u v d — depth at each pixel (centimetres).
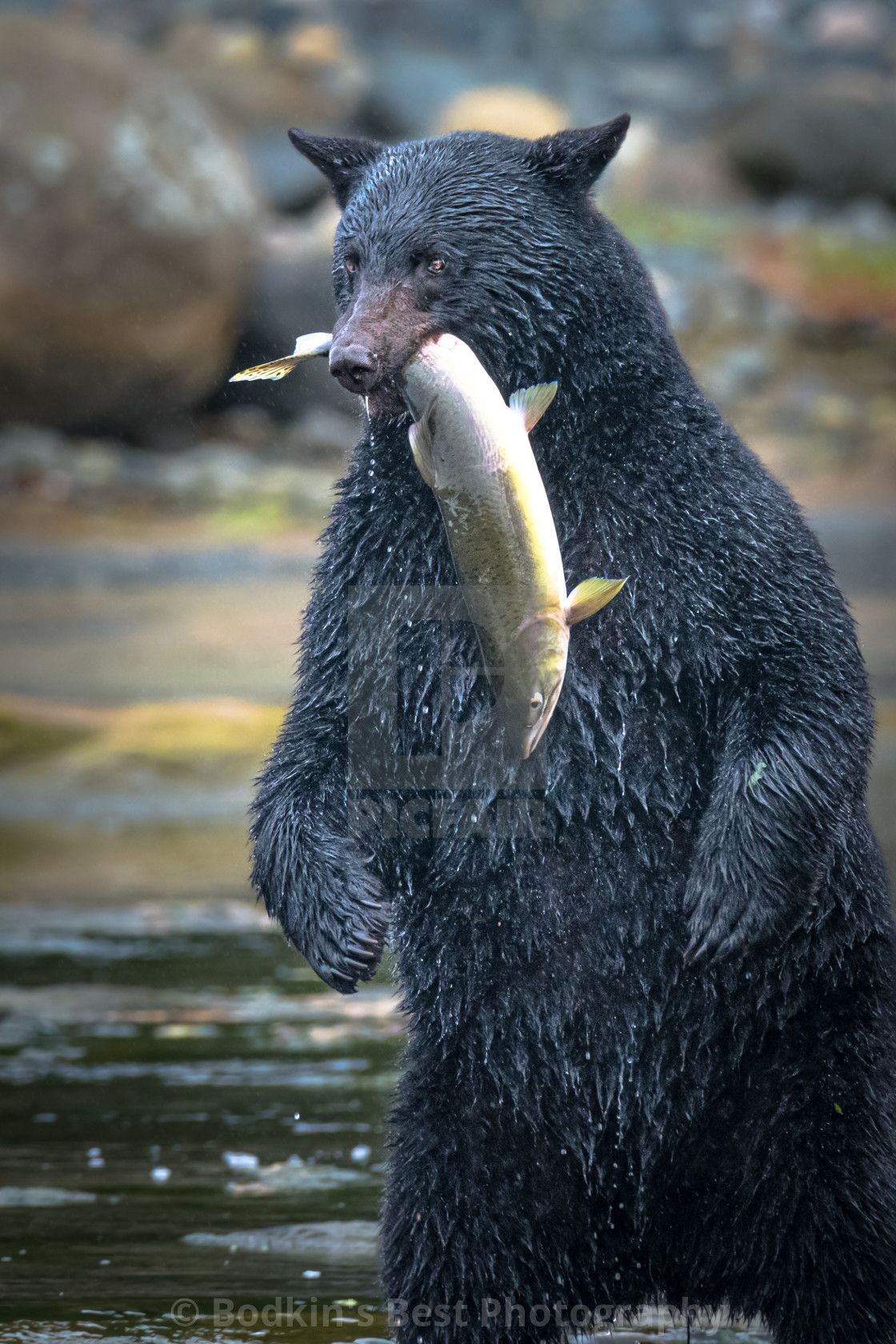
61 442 6531
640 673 1199
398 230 1227
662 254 8100
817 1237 1168
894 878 2305
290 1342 1220
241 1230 1423
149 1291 1303
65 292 6294
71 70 6397
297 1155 1588
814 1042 1188
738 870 1154
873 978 1216
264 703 3862
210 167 6525
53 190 6241
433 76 9606
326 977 1198
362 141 1359
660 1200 1216
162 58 8738
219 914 2556
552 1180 1220
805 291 8094
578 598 1105
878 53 10575
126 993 2142
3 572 5372
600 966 1204
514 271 1225
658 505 1210
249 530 5969
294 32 9800
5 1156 1585
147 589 5281
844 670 1196
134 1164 1565
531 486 1093
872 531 5838
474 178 1238
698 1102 1199
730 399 7294
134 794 3262
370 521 1253
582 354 1232
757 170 9044
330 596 1264
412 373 1110
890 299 8075
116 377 6469
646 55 10775
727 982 1193
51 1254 1370
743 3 11219
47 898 2633
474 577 1108
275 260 6806
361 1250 1388
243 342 6788
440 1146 1213
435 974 1227
